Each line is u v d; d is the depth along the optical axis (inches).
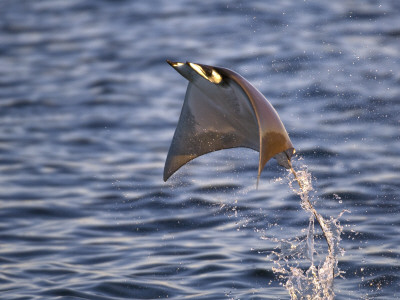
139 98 1115.9
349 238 562.3
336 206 637.9
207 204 666.8
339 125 889.5
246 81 377.7
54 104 1103.6
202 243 570.6
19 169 804.0
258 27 1481.3
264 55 1264.8
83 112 1054.4
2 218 647.1
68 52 1435.8
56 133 953.5
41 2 1910.7
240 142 432.5
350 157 772.6
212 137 440.8
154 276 503.5
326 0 1669.5
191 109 439.5
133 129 959.0
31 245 577.9
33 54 1435.8
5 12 1806.1
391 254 525.3
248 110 394.9
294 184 708.7
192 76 408.8
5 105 1103.6
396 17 1464.1
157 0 1868.8
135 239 589.9
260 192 691.4
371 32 1360.7
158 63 1315.2
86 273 512.1
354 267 503.8
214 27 1519.4
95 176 773.9
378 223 593.0
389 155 775.1
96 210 668.1
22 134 951.6
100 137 929.5
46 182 757.3
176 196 695.7
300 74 1137.4
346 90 1034.7
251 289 474.6
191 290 476.4
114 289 480.1
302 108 971.9
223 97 406.3
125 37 1515.7
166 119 998.4
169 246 568.1
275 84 1096.2
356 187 682.8
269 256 533.6
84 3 1873.8
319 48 1280.8
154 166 802.8
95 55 1401.3
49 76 1277.1
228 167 780.6
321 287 457.4
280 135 360.5
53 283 492.4
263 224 605.3
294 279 481.4
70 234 605.3
